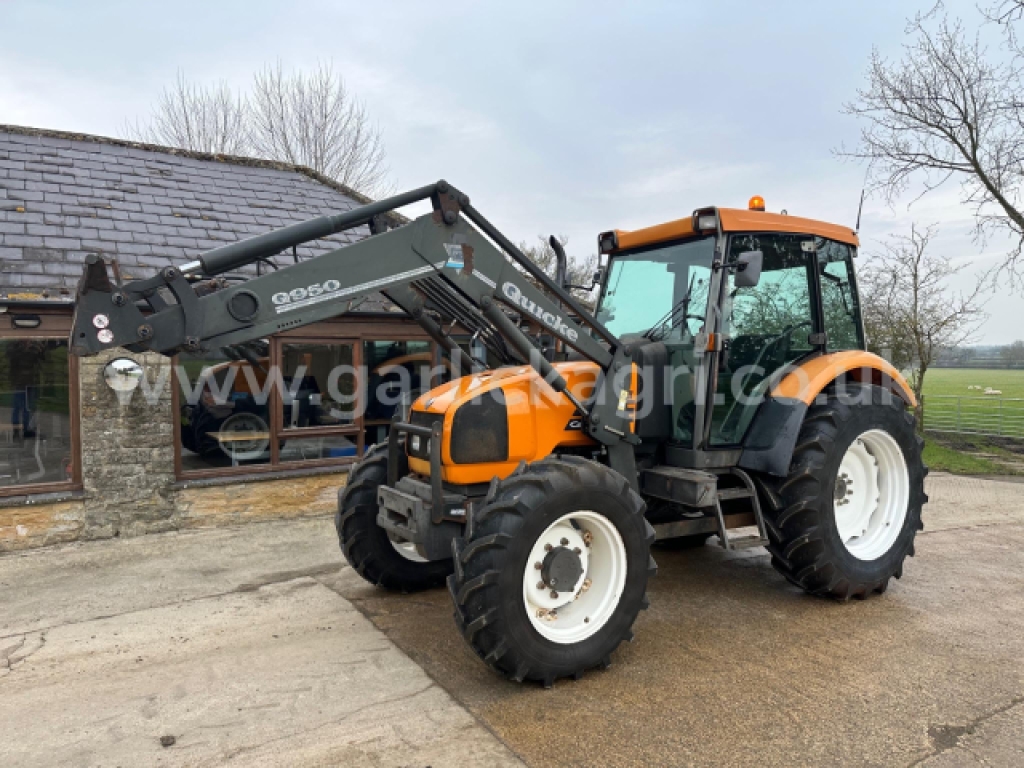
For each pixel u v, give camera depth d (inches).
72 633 162.7
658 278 182.7
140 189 320.8
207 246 292.0
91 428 240.4
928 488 336.8
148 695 131.5
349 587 193.9
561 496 131.7
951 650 147.0
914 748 110.2
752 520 179.8
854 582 172.4
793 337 182.7
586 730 116.6
